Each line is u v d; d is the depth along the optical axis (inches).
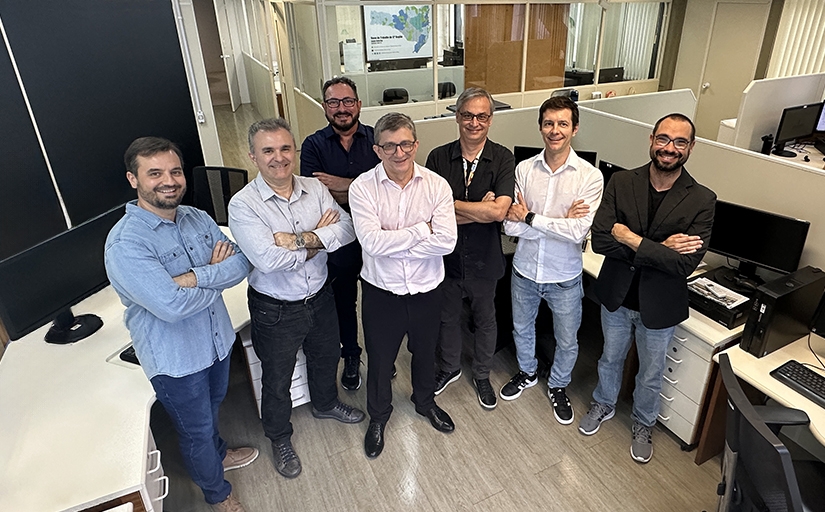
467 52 205.9
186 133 112.6
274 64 290.4
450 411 103.5
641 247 74.7
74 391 71.2
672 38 253.1
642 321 80.9
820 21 203.0
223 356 72.7
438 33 197.0
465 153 87.2
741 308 82.3
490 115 82.8
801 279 78.3
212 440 75.3
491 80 216.1
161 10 101.5
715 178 99.0
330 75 185.6
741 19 223.1
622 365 94.6
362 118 189.9
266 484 88.4
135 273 59.9
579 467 90.2
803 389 69.9
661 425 98.8
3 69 73.4
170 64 105.8
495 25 205.6
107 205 93.3
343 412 100.7
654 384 87.7
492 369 115.6
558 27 218.7
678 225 75.8
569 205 86.6
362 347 122.6
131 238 60.7
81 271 76.9
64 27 83.4
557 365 100.6
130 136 98.7
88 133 88.7
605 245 80.2
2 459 60.9
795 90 172.1
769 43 218.4
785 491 48.2
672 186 76.7
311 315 81.7
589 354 121.1
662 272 77.7
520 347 103.8
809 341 81.0
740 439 54.9
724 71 236.1
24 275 68.5
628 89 251.6
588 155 116.6
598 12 225.3
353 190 76.8
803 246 82.7
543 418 101.3
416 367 92.3
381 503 84.6
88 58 88.2
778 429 65.5
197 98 163.9
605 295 85.4
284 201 74.7
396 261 78.7
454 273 92.8
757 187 91.7
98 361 77.0
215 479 77.8
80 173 87.6
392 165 72.7
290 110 258.5
